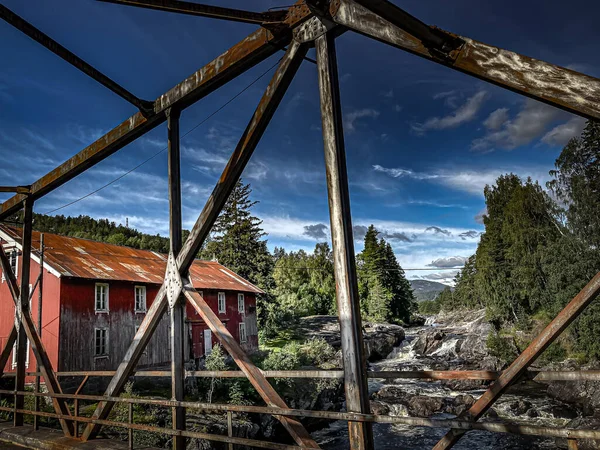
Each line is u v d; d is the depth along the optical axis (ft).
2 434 19.12
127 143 16.02
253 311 96.32
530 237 110.52
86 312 58.39
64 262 60.03
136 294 67.62
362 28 8.21
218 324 11.70
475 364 95.86
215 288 82.02
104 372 15.60
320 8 8.61
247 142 10.82
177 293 12.85
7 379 52.75
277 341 108.06
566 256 94.43
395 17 6.72
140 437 34.53
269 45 10.43
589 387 56.54
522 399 61.98
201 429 38.70
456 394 68.13
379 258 191.83
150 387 56.29
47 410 42.45
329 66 8.99
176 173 13.62
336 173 8.67
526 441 44.55
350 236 8.58
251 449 42.57
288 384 58.03
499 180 138.51
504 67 6.38
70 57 12.48
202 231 12.15
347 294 8.34
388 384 77.82
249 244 118.21
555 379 6.30
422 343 117.39
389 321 186.70
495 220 134.21
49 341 54.54
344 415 8.11
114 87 13.34
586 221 90.94
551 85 5.90
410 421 7.39
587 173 91.76
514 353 98.27
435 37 6.95
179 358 12.76
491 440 45.75
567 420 52.19
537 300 108.37
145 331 13.88
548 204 109.81
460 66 6.88
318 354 84.53
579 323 81.41
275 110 10.62
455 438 7.06
